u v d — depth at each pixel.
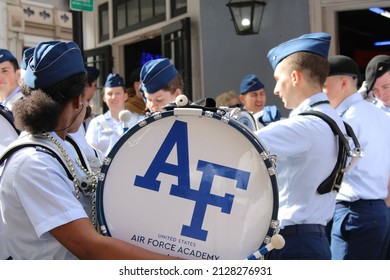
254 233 1.80
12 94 3.87
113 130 4.93
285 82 2.61
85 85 1.95
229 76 6.55
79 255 1.78
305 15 6.40
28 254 1.85
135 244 1.83
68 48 1.90
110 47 8.39
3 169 1.85
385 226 3.37
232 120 1.81
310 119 2.46
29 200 1.79
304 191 2.48
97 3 8.70
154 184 1.83
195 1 6.80
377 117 3.44
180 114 1.82
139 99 5.07
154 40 8.47
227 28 6.55
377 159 3.35
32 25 8.23
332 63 3.45
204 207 1.82
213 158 1.82
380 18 8.22
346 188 3.36
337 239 3.42
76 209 1.79
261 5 6.03
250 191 1.81
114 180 1.83
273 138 2.40
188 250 1.82
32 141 1.87
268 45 6.41
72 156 1.95
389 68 4.24
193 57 6.87
